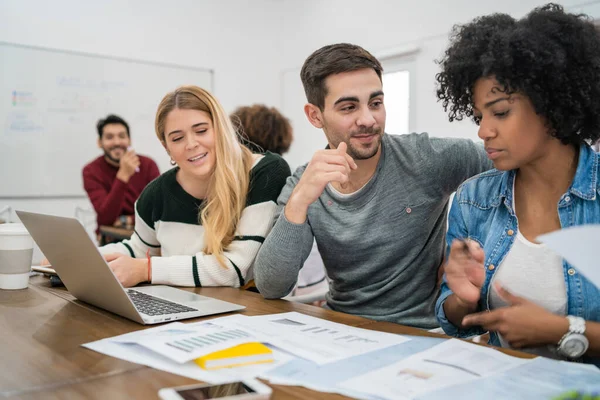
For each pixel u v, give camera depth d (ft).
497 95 2.92
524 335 2.72
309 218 4.56
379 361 2.43
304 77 4.38
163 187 5.30
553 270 3.16
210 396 1.95
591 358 2.93
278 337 2.79
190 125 4.85
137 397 2.06
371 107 4.12
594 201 3.11
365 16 12.86
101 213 10.77
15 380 2.24
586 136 3.13
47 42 11.91
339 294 4.71
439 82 3.59
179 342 2.60
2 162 11.48
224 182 4.86
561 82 2.83
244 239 4.81
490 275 3.41
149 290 4.18
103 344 2.72
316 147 14.32
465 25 3.40
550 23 2.89
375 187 4.40
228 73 14.71
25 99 11.67
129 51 13.03
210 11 14.30
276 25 15.43
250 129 7.18
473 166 4.38
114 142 12.10
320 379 2.22
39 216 3.31
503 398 2.00
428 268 4.47
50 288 4.30
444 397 2.01
